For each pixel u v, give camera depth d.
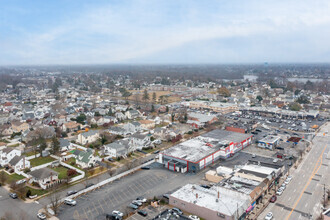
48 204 63.53
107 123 138.12
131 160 92.75
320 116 166.00
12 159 86.69
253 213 59.09
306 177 77.62
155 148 105.44
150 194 68.31
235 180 68.12
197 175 80.38
